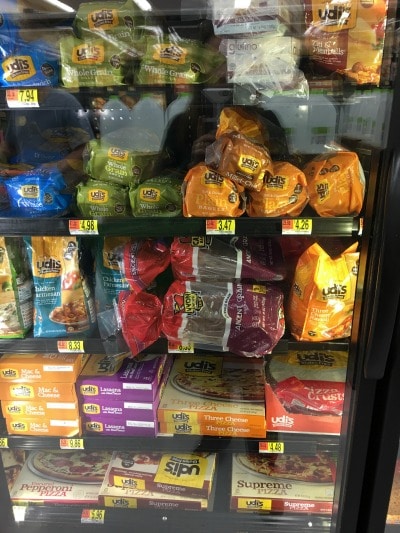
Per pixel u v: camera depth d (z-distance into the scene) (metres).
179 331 1.38
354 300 1.24
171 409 1.49
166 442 1.52
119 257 1.44
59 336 1.45
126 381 1.48
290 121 1.41
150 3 1.25
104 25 1.22
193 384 1.60
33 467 1.74
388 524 1.50
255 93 1.21
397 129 0.96
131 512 1.59
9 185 1.32
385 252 1.01
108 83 1.24
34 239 1.40
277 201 1.23
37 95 1.23
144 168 1.33
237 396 1.54
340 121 1.40
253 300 1.36
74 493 1.63
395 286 1.03
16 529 1.60
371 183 1.07
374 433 1.22
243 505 1.55
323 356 1.66
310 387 1.51
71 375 1.48
